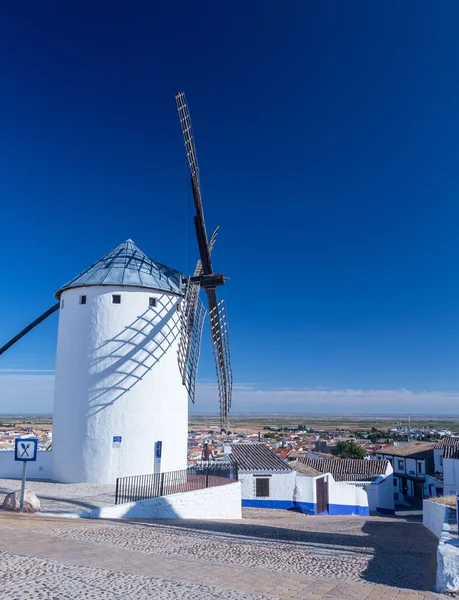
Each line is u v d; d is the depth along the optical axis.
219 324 25.80
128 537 10.84
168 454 21.62
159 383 21.83
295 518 23.55
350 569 8.82
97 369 21.17
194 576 7.48
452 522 12.55
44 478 21.91
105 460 20.48
